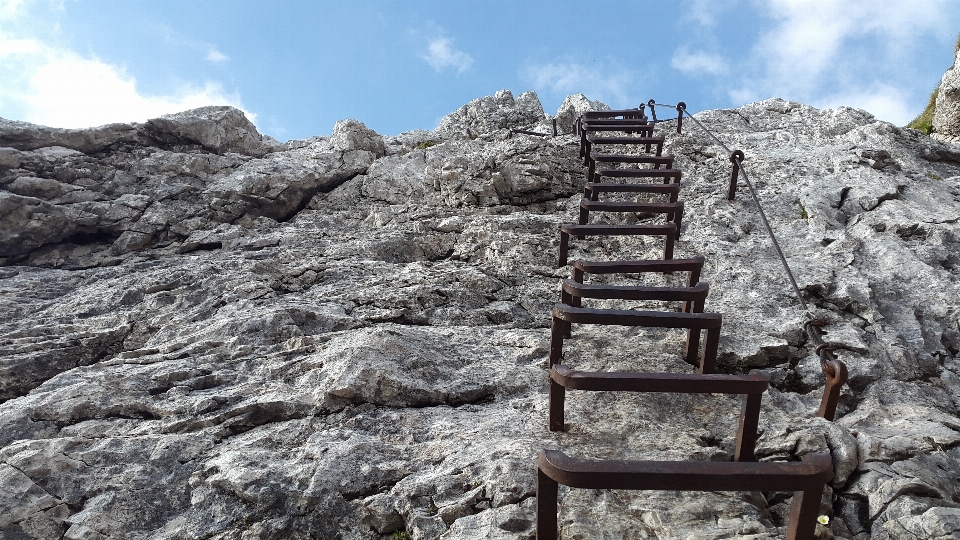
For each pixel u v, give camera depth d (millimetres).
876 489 3686
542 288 6699
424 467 4027
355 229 8688
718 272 6605
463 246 7754
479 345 5605
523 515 3488
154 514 3857
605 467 2959
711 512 3516
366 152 10922
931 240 6957
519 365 5273
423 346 5293
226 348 5488
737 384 3756
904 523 3441
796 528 2982
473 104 14148
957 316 5871
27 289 7051
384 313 6102
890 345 5449
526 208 9039
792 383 5129
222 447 4301
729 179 8773
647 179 9094
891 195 7805
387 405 4699
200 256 7926
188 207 8891
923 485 3619
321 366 5062
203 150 10320
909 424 4348
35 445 4199
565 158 9812
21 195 8203
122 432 4492
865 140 10336
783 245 7070
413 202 9609
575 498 3623
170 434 4406
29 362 5430
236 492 3881
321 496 3789
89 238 8516
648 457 3980
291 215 9852
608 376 3787
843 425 4363
